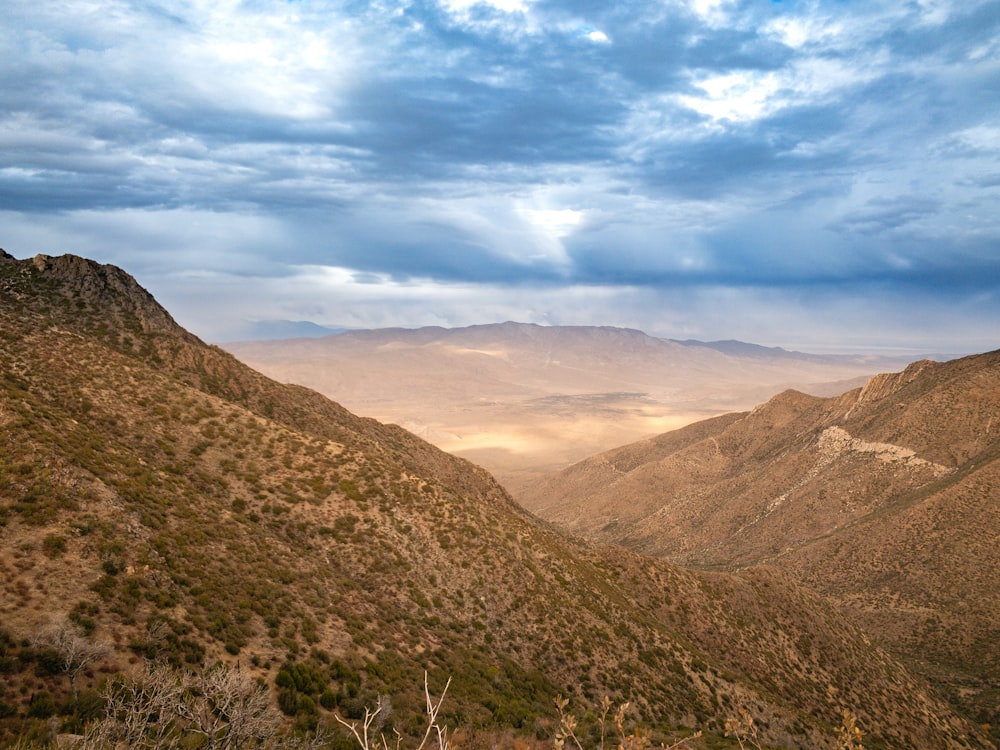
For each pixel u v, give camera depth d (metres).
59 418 39.09
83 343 55.53
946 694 71.88
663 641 49.62
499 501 90.50
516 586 47.41
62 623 21.53
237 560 33.62
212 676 15.53
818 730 46.53
